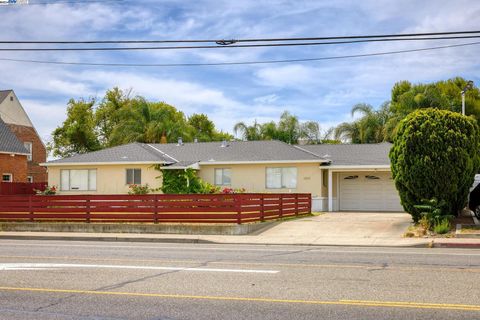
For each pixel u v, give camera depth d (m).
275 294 9.02
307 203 29.19
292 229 22.17
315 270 11.52
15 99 50.81
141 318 7.53
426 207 20.28
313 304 8.28
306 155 33.69
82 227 23.19
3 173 40.62
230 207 21.88
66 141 62.91
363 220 24.92
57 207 24.36
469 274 10.88
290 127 55.06
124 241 20.39
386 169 32.53
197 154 36.84
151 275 10.94
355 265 12.26
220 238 19.86
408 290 9.29
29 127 51.31
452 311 7.81
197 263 12.71
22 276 10.91
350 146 37.25
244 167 34.66
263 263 12.67
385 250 15.99
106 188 35.41
